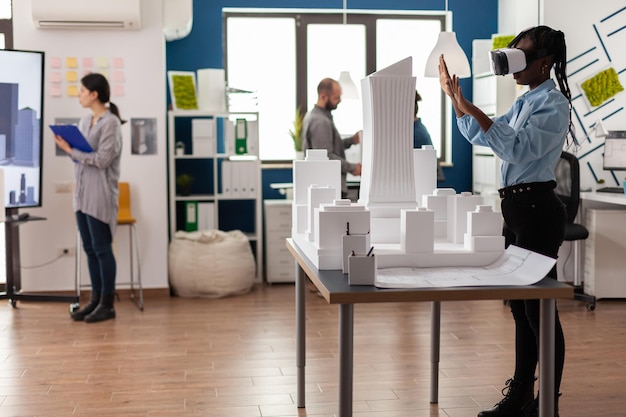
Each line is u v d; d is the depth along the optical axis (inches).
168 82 298.4
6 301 261.0
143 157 265.7
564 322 226.7
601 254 254.2
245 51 308.3
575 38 268.5
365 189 129.6
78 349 199.6
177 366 183.8
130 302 258.1
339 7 306.5
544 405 108.9
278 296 266.7
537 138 121.8
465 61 199.0
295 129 304.8
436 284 101.6
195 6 299.3
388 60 315.3
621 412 151.7
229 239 272.2
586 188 269.9
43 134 255.4
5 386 169.8
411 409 154.0
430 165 137.1
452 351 195.0
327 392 164.1
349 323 101.2
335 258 110.7
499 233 115.0
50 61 257.9
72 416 150.6
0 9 276.7
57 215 262.5
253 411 152.9
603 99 269.3
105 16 253.4
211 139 280.5
